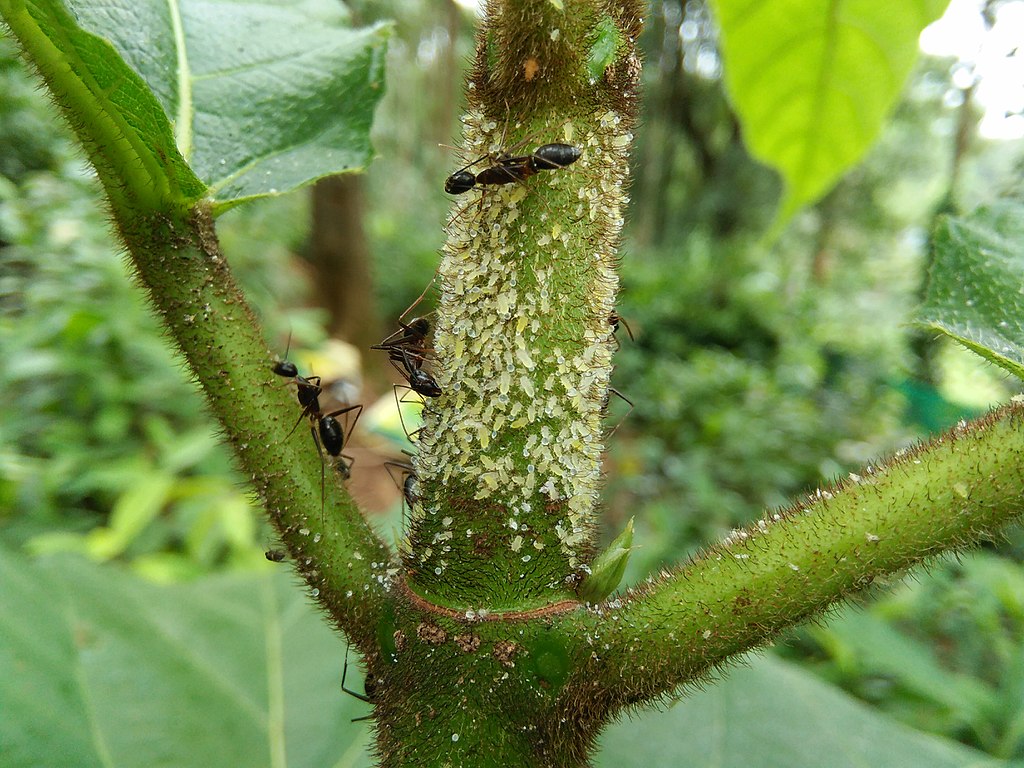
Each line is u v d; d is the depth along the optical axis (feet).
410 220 4.90
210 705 0.38
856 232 4.96
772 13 0.31
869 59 0.32
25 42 0.19
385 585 0.23
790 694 0.41
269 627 0.42
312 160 0.27
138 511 1.03
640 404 2.39
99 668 0.36
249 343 0.24
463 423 0.21
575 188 0.21
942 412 2.14
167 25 0.28
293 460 0.23
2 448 1.10
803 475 2.06
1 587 0.36
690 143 4.66
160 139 0.20
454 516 0.21
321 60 0.29
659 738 0.38
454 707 0.21
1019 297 0.23
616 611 0.21
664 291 3.78
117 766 0.33
